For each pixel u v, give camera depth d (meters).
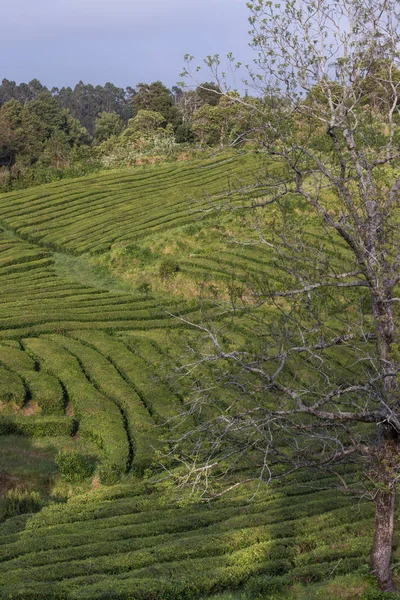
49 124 150.38
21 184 90.62
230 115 19.62
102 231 69.00
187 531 25.70
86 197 79.19
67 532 26.00
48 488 31.80
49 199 78.50
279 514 25.91
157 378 21.97
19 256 63.72
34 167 115.94
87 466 32.72
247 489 29.09
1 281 59.28
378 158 19.19
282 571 22.19
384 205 18.39
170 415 35.81
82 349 44.72
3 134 119.94
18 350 44.34
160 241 64.19
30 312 50.47
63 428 35.97
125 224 70.06
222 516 26.56
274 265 20.22
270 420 17.67
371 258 18.19
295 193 20.16
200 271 56.97
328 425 18.47
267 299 19.67
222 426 18.86
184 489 19.44
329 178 18.67
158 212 71.75
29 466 33.06
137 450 33.25
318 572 21.17
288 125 18.86
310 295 18.83
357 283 18.77
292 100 18.45
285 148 18.55
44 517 27.48
